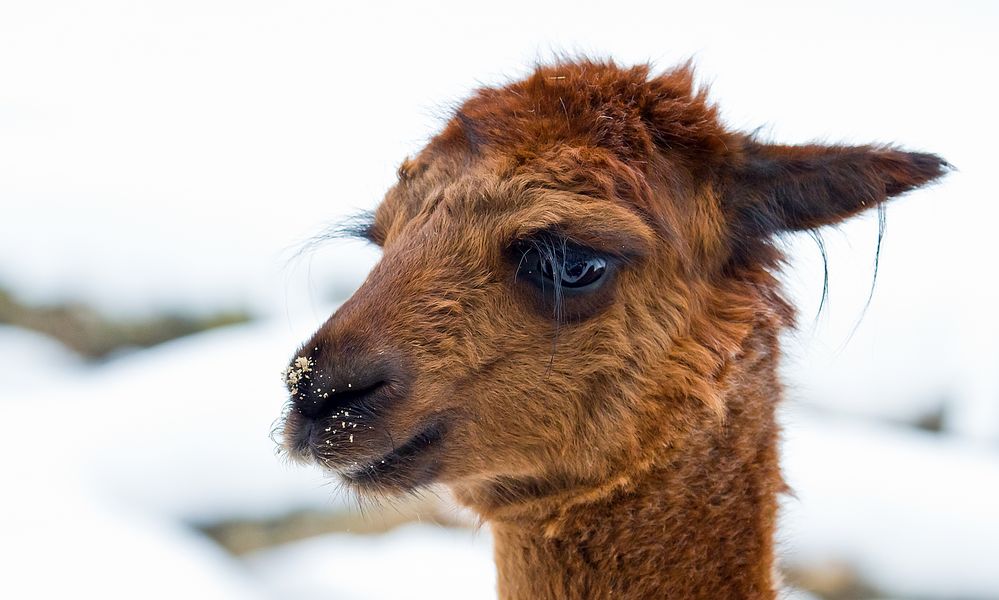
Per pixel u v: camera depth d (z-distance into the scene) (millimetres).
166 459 8852
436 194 3795
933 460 9484
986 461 9602
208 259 12938
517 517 3904
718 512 3766
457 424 3643
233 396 9680
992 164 19484
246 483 8859
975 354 11438
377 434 3514
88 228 13031
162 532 7938
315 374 3514
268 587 7891
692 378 3697
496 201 3629
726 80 25438
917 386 10984
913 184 3830
